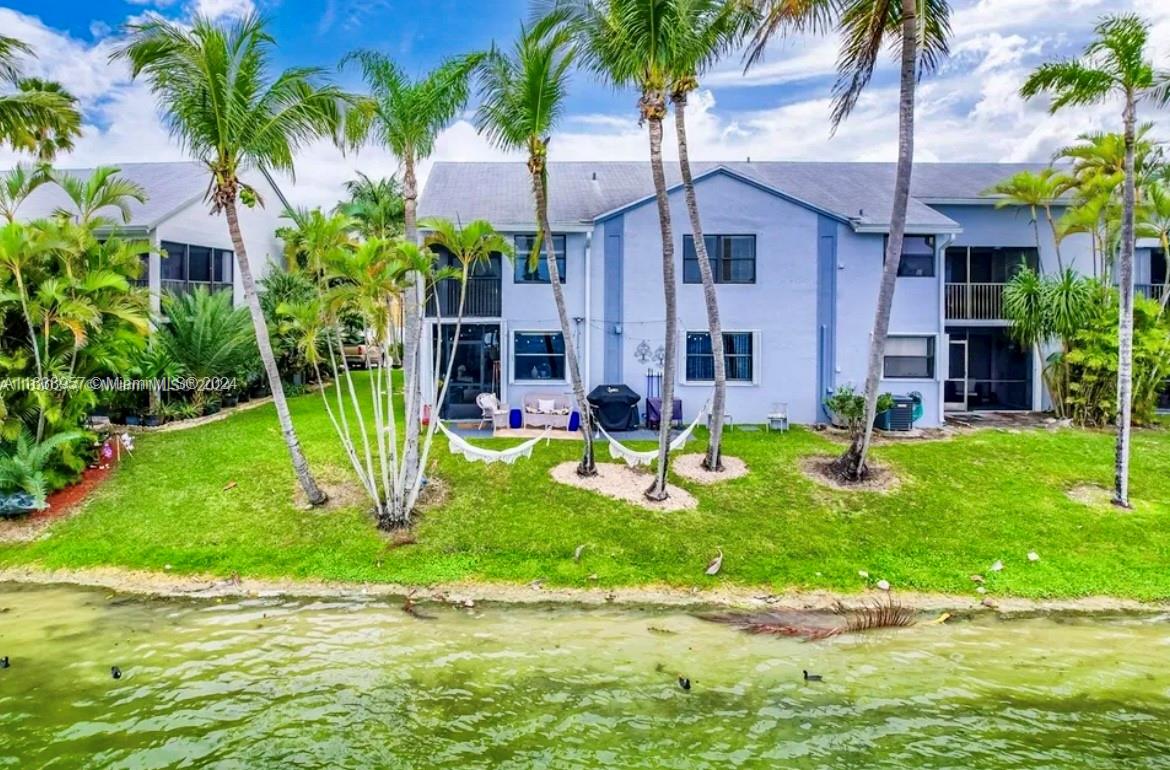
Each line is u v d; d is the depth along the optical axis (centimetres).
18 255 1102
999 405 2052
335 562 1014
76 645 795
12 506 1098
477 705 682
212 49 988
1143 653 795
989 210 2017
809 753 609
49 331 1174
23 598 919
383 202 2872
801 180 2145
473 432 1627
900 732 640
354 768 583
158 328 1764
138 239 1905
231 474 1291
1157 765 591
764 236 1758
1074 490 1253
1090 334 1688
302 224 1302
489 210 1797
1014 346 2042
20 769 573
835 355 1766
